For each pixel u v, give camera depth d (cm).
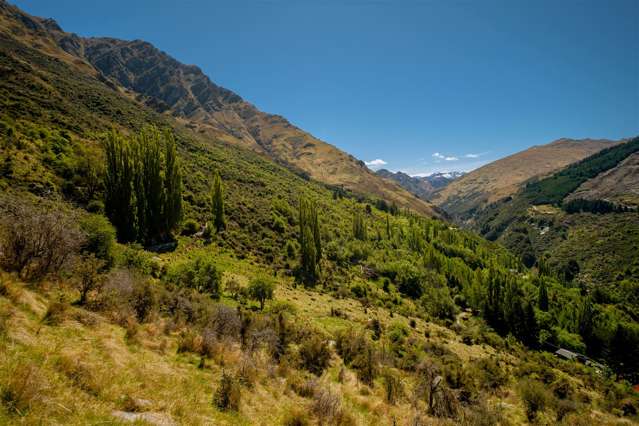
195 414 848
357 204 16675
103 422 638
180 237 5212
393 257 9150
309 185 16525
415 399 1680
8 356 684
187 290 2641
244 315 2212
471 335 5431
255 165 14962
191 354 1316
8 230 1258
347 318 4216
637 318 9488
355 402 1483
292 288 5025
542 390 2256
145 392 852
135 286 1681
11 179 3606
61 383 697
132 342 1155
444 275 9319
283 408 1139
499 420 1723
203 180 7944
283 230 7219
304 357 1905
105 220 2378
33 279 1248
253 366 1375
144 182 4616
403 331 4238
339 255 7694
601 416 2448
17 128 4853
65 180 4338
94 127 7319
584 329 7512
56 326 980
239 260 5306
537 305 8606
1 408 540
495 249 16000
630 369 6562
